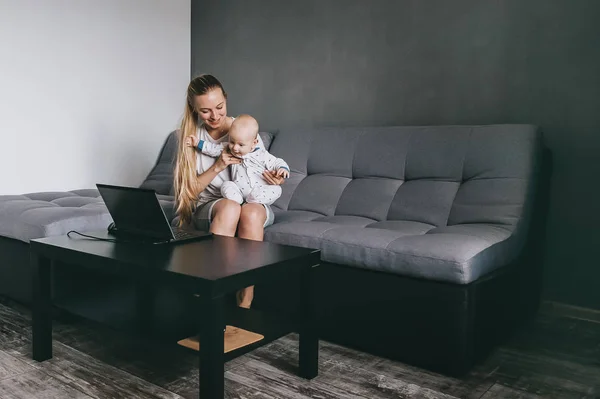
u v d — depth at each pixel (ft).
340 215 8.06
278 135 9.55
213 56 11.95
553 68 7.51
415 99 8.90
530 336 6.63
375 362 5.66
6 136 9.35
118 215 5.78
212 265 4.39
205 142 6.95
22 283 7.18
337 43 9.78
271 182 6.97
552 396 4.90
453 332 5.22
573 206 7.45
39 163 9.84
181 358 5.69
